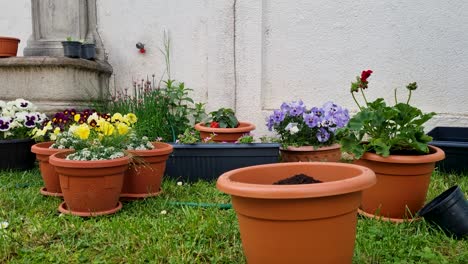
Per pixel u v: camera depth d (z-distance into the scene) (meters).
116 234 1.99
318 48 3.91
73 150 2.54
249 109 4.07
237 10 4.03
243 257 1.74
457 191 1.96
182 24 4.27
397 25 3.68
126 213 2.34
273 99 4.07
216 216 2.20
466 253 1.69
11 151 3.32
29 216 2.26
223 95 4.13
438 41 3.59
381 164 2.05
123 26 4.45
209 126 3.55
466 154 2.92
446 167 3.02
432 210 1.91
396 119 2.14
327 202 1.25
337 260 1.33
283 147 3.17
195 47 4.24
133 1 4.40
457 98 3.58
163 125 3.95
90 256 1.81
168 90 4.11
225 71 4.11
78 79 4.10
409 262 1.65
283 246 1.29
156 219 2.20
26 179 3.08
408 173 2.02
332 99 3.89
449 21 3.56
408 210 2.06
